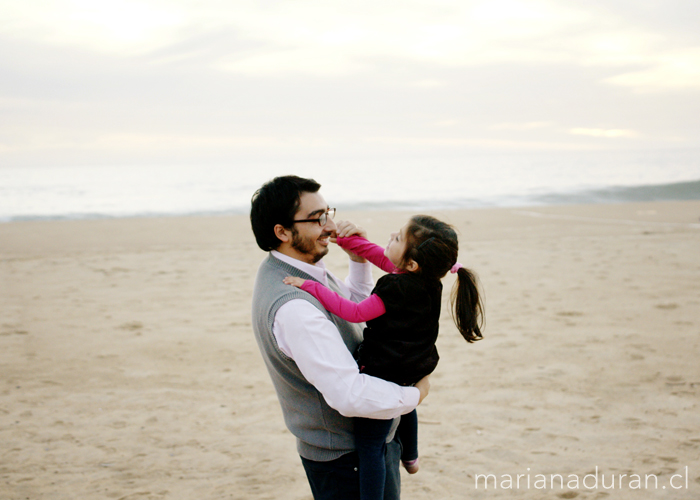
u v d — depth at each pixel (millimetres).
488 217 18453
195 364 5363
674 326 6027
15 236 14930
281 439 3867
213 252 12000
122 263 10711
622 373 4816
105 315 7066
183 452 3670
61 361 5438
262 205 1831
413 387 1791
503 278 8820
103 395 4637
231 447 3742
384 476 1800
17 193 36500
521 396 4453
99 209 25125
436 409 4289
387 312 1830
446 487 3172
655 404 4188
